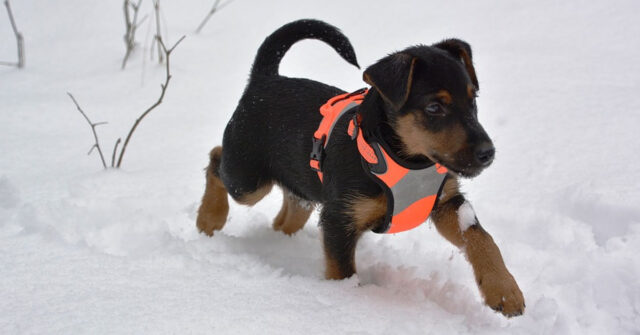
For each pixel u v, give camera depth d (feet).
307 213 5.24
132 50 8.34
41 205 5.21
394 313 4.10
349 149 4.37
